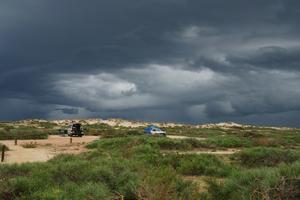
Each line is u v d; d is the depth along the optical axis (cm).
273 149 2598
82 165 1652
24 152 3444
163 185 1127
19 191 1312
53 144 4612
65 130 7069
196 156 2294
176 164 2164
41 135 6175
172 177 1337
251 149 2655
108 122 15275
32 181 1362
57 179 1463
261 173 1275
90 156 2573
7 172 1609
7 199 1289
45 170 1558
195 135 7594
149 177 1239
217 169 2017
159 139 3925
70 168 1568
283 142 4859
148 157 2353
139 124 15138
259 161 2417
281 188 1081
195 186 1314
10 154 3234
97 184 1339
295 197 1082
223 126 14488
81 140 5569
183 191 1223
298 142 5444
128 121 15875
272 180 1148
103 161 1820
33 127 9925
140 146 3167
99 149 3519
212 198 1260
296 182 1123
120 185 1417
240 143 4362
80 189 1283
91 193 1263
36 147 4141
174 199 1117
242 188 1205
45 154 3291
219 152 3553
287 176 1165
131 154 2730
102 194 1248
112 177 1482
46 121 14600
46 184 1375
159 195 1091
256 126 15225
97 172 1502
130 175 1486
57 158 2392
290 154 2436
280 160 2358
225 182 1319
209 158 2266
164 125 14938
